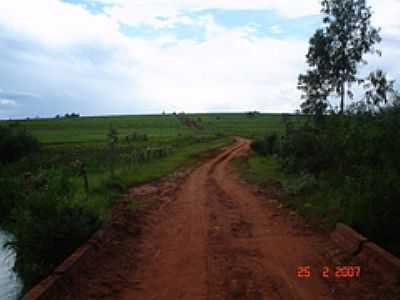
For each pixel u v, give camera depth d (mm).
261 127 112188
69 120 135750
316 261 8508
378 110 14094
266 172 24531
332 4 29688
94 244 8875
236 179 23625
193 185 20938
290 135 22641
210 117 161500
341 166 15930
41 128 101562
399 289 6660
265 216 13203
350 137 15234
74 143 56031
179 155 38281
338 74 30062
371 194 10031
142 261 8758
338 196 12961
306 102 30375
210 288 7133
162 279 7641
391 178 9922
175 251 9406
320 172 18375
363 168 12578
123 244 9883
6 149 38500
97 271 7980
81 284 7258
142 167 26812
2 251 12062
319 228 11102
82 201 11188
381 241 9102
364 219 9688
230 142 63688
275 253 9125
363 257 8250
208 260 8672
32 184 18625
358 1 29562
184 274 7867
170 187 19750
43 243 8930
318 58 30141
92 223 10047
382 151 11617
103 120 137375
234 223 12148
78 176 21734
